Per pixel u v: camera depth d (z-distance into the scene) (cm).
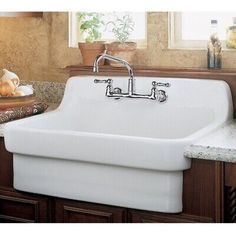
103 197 263
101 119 318
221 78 303
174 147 244
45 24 357
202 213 251
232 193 265
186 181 253
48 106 339
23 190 282
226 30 314
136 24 341
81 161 265
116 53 329
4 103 315
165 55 329
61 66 356
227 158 238
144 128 309
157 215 258
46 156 270
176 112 302
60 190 272
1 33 370
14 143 277
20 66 367
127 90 313
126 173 257
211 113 294
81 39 354
